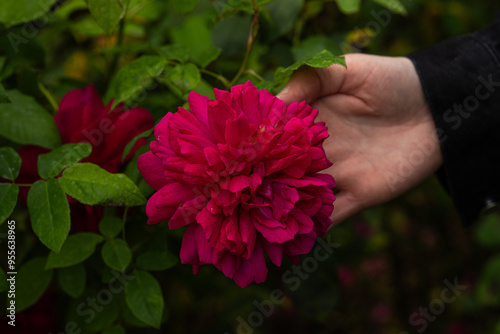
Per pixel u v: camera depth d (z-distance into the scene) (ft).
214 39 1.65
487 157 1.59
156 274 1.70
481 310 3.08
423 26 2.17
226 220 1.22
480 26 2.39
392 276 3.16
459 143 1.58
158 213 1.23
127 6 1.41
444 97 1.55
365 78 1.51
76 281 1.41
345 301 3.00
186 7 1.45
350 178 1.60
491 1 2.39
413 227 3.20
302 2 1.55
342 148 1.59
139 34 1.76
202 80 1.50
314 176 1.28
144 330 1.87
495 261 2.65
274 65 1.75
